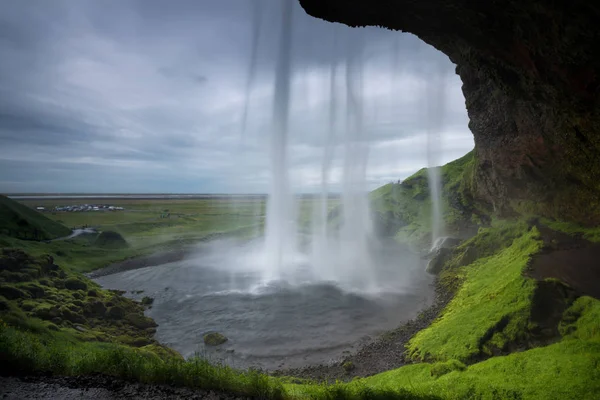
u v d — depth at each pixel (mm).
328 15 23625
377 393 16125
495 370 19422
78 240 75000
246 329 36219
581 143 34312
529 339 23531
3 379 12891
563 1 17672
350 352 30031
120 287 52875
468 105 57594
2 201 75125
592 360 17438
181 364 14523
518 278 29281
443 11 22625
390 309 40469
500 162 54156
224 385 13531
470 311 29844
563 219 45750
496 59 27359
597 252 35094
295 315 39688
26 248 56500
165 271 62531
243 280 55906
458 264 50875
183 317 40281
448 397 16625
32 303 31844
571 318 23641
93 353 16203
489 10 21484
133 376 13703
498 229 51656
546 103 30234
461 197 80250
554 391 15859
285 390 14320
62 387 12633
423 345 27594
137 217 137375
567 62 21781
